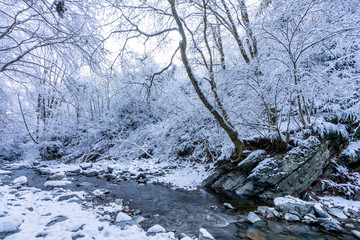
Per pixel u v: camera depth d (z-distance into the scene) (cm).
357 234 316
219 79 786
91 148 1337
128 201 498
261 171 534
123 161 1123
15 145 1328
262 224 366
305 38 514
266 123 577
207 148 891
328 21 553
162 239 276
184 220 388
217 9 734
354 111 550
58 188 569
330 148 551
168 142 1066
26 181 630
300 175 504
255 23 607
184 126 1023
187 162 966
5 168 1002
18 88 511
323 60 666
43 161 1314
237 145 638
